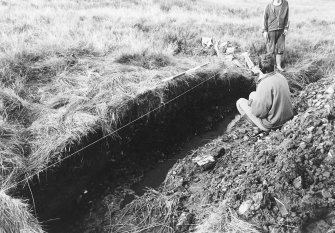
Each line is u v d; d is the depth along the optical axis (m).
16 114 4.30
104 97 4.61
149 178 4.40
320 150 3.36
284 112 3.94
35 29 6.54
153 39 6.65
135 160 4.54
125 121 4.49
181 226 3.46
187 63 5.93
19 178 3.65
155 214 3.76
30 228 3.24
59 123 4.18
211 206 3.48
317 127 3.57
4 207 3.23
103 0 10.98
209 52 6.58
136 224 3.72
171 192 3.95
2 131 3.96
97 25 7.17
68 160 3.92
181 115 5.09
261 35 7.50
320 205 3.00
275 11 6.08
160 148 4.79
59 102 4.56
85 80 4.96
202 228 3.22
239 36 7.50
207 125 5.27
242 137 4.68
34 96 4.64
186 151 4.84
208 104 5.43
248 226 2.98
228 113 5.55
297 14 12.38
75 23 7.17
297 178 3.15
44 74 5.07
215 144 4.63
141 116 4.62
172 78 5.08
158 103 4.79
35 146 3.96
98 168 4.20
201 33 7.43
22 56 5.20
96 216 3.90
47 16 7.62
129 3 10.91
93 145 4.15
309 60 6.48
